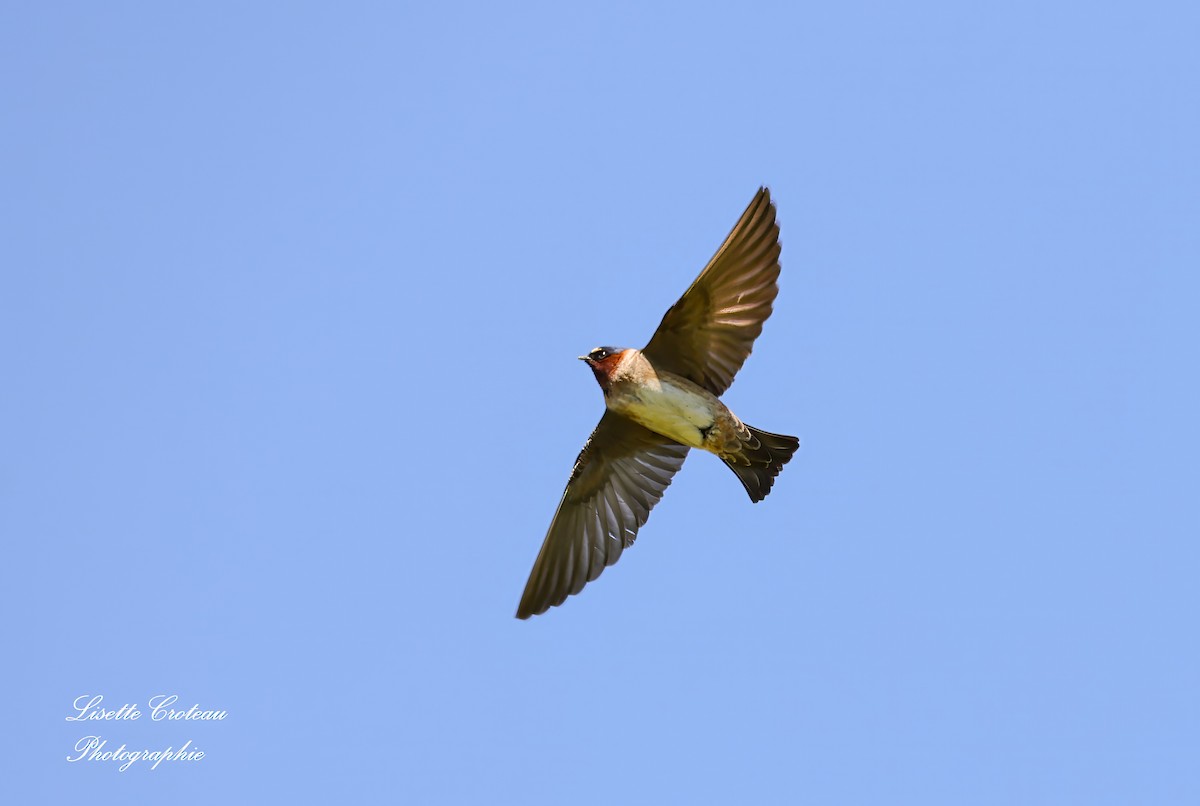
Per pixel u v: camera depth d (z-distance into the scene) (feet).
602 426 57.62
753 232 52.49
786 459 55.47
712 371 55.16
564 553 60.44
